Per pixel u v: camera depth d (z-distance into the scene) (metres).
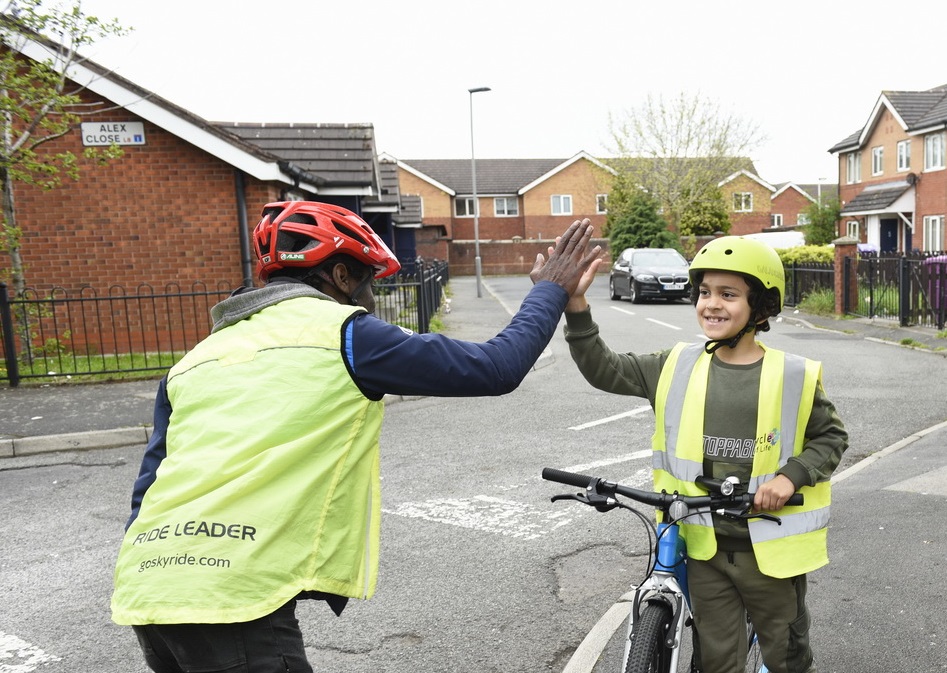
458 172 52.81
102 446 7.85
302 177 13.91
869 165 35.84
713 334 2.48
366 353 1.88
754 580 2.44
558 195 50.62
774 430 2.43
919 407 8.34
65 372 10.73
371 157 16.14
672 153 41.69
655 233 38.06
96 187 12.80
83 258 12.90
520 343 2.01
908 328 14.30
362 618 3.94
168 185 12.88
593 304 22.92
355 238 2.15
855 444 7.00
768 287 2.42
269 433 1.82
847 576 4.15
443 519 5.29
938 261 13.76
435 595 4.16
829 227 37.22
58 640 3.83
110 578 4.56
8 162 10.29
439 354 1.89
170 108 12.51
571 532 5.00
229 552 1.74
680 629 2.33
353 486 1.91
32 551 5.02
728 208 45.38
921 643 3.44
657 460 2.59
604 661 3.38
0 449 7.62
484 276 46.34
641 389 2.67
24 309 10.93
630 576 4.34
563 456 6.80
